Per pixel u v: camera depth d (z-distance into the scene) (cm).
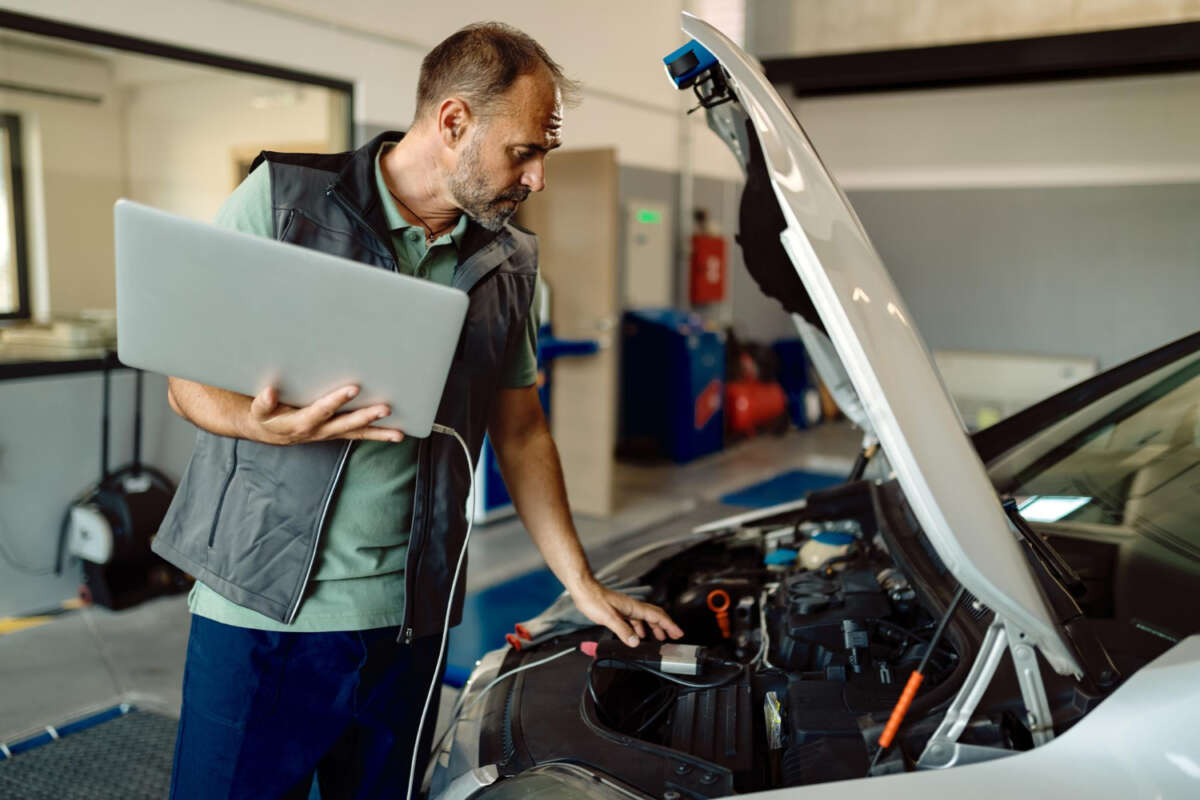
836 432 741
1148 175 678
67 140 346
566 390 489
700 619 154
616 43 605
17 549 334
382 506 123
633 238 640
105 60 350
